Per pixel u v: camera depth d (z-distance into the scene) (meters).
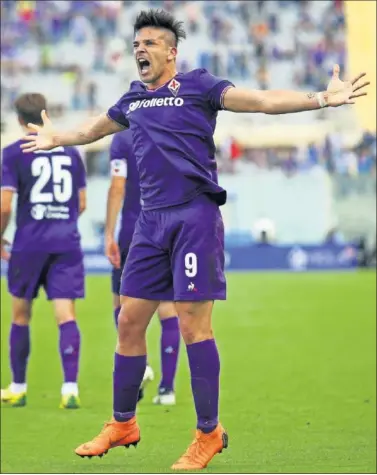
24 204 28.70
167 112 17.30
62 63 107.25
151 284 17.67
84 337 44.69
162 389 29.36
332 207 98.12
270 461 20.16
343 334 45.75
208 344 17.50
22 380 29.45
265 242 94.38
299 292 64.81
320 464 19.70
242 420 26.70
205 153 17.39
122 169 28.45
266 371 36.03
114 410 18.16
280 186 98.44
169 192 17.31
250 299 60.72
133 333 17.94
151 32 17.31
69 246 28.86
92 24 109.12
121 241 29.00
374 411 28.14
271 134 100.00
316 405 29.20
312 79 107.06
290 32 108.75
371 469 19.05
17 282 28.88
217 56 108.00
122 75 107.06
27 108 28.11
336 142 99.19
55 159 28.77
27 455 22.00
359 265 87.94
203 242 17.20
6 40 107.88
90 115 105.00
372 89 79.19
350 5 78.62
